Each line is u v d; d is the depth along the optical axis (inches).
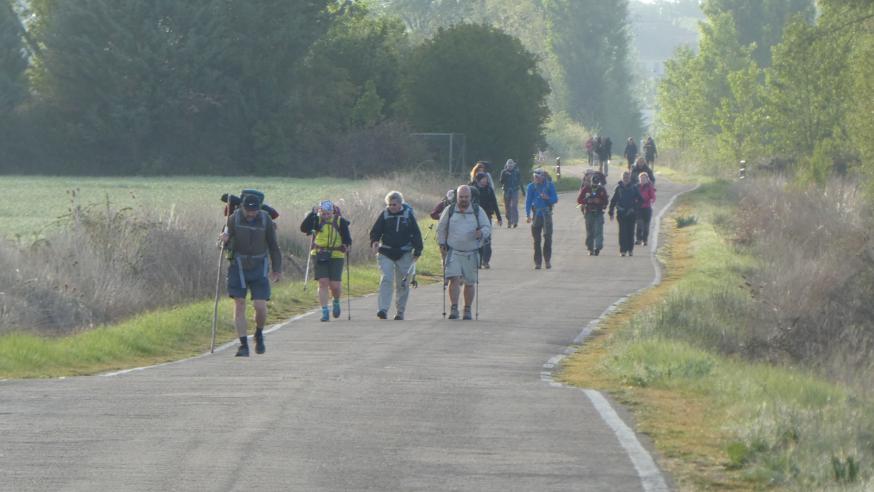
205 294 3112.7
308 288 3223.4
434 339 2304.4
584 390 1633.9
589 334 2423.7
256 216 1983.3
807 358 2839.6
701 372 1779.0
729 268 3737.7
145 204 3668.8
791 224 4665.4
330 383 1678.2
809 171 5610.2
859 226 4436.5
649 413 1448.1
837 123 7057.1
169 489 1051.9
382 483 1074.7
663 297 3075.8
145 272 3041.3
